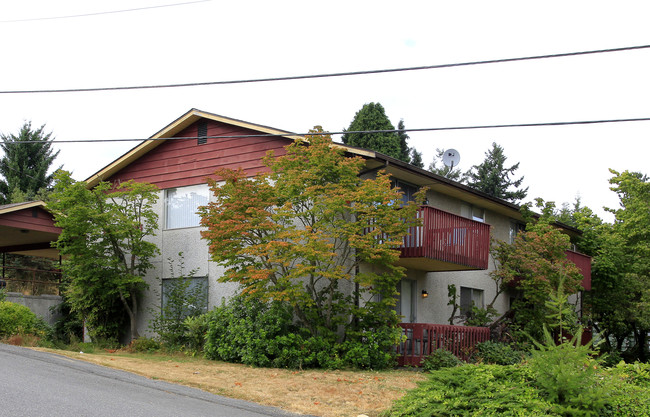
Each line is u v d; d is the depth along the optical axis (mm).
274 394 11406
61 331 21359
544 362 9297
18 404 8570
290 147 16203
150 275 20078
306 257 14523
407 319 18734
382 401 11094
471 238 18219
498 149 50031
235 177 15852
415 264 17891
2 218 18594
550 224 22531
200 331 17406
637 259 26031
